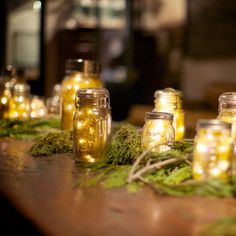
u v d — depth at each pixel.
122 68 5.52
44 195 0.87
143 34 5.68
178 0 5.50
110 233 0.66
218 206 0.80
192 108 4.82
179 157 0.99
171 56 5.60
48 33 5.18
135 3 5.54
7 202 0.87
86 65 1.72
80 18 5.35
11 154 1.34
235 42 5.09
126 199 0.84
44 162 1.21
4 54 4.82
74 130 1.21
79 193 0.89
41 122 1.83
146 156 1.04
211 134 0.89
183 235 0.65
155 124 1.13
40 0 3.35
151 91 5.66
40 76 3.48
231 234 0.63
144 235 0.65
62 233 0.67
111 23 5.48
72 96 1.68
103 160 1.15
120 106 5.48
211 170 0.88
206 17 5.29
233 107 1.17
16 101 1.94
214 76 5.26
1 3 4.77
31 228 0.72
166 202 0.82
